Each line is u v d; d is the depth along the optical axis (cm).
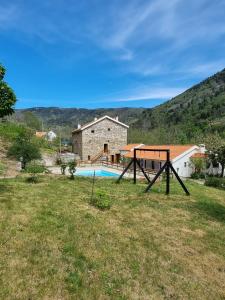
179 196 2188
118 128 6128
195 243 1245
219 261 1105
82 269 890
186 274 975
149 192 2233
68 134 10500
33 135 5731
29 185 2091
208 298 862
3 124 4919
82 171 4456
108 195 1975
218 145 5034
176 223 1495
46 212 1376
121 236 1208
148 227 1374
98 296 773
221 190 2970
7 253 911
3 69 1421
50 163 4950
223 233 1420
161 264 1013
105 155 5956
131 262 993
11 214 1281
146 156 4972
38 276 813
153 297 817
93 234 1177
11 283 760
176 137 9056
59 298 739
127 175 3700
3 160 3331
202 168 4747
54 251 973
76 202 1662
